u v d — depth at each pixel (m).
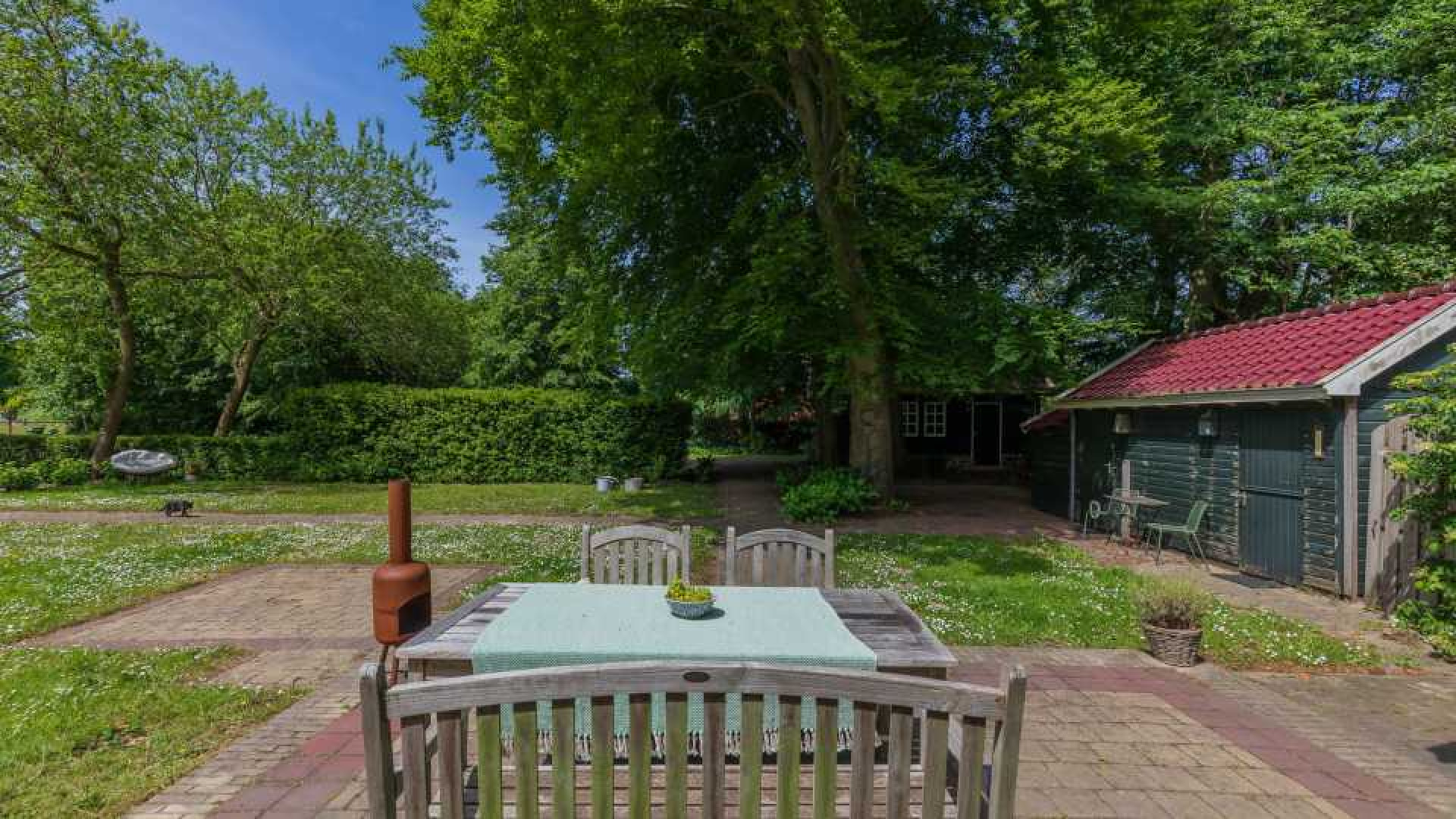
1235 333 10.04
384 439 18.56
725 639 2.62
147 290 17.80
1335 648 5.23
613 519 12.21
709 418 36.34
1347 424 6.75
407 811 1.82
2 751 3.37
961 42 11.22
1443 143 11.84
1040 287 16.61
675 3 8.63
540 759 2.51
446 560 8.41
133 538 9.88
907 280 13.30
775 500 15.23
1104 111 9.65
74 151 14.43
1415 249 12.05
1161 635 4.97
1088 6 10.93
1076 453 12.12
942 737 1.81
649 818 1.88
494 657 2.43
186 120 16.92
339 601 6.54
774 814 2.25
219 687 4.32
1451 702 4.30
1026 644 5.38
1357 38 12.76
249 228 17.30
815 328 12.21
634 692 1.83
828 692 1.81
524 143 9.50
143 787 3.08
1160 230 14.24
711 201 13.11
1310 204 12.52
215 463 19.02
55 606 6.19
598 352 14.77
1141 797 3.11
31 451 19.20
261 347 21.23
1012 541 10.21
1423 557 6.14
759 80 10.59
